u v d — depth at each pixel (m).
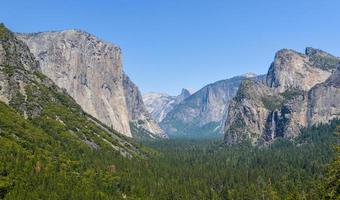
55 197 192.00
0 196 186.38
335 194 146.38
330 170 154.25
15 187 190.75
